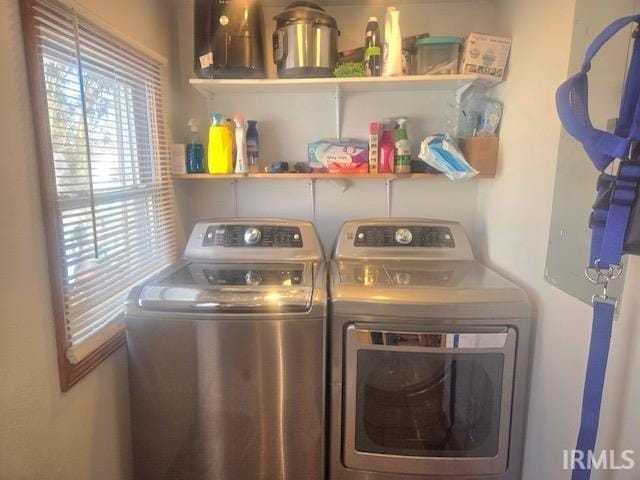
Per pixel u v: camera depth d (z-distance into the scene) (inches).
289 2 75.6
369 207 84.3
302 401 54.2
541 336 52.9
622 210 30.2
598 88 40.3
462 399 55.0
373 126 75.1
